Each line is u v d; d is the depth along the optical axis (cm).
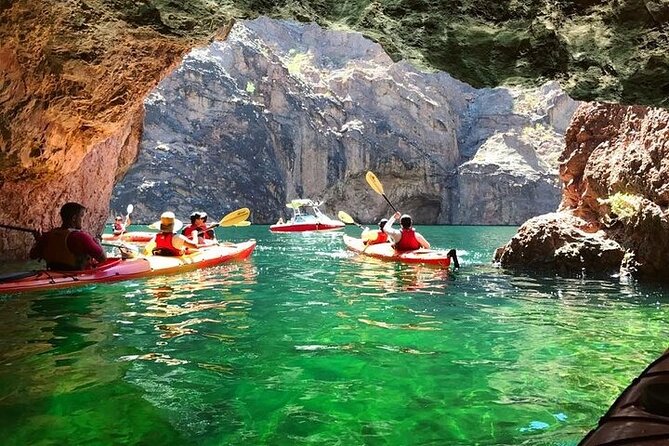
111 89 621
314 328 404
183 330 392
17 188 709
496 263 820
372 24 384
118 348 344
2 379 283
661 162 654
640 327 414
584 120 871
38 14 466
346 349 348
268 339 371
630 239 681
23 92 543
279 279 656
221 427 230
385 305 495
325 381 289
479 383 288
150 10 412
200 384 281
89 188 944
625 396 144
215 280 642
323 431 228
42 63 534
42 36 497
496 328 409
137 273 645
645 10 312
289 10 380
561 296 546
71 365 308
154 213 2202
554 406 257
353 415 245
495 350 350
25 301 495
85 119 638
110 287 578
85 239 595
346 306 488
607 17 325
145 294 540
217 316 440
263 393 270
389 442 218
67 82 571
